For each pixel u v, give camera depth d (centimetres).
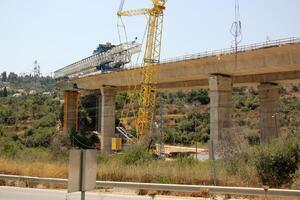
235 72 5288
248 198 1658
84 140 8562
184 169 2216
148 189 1861
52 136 8375
